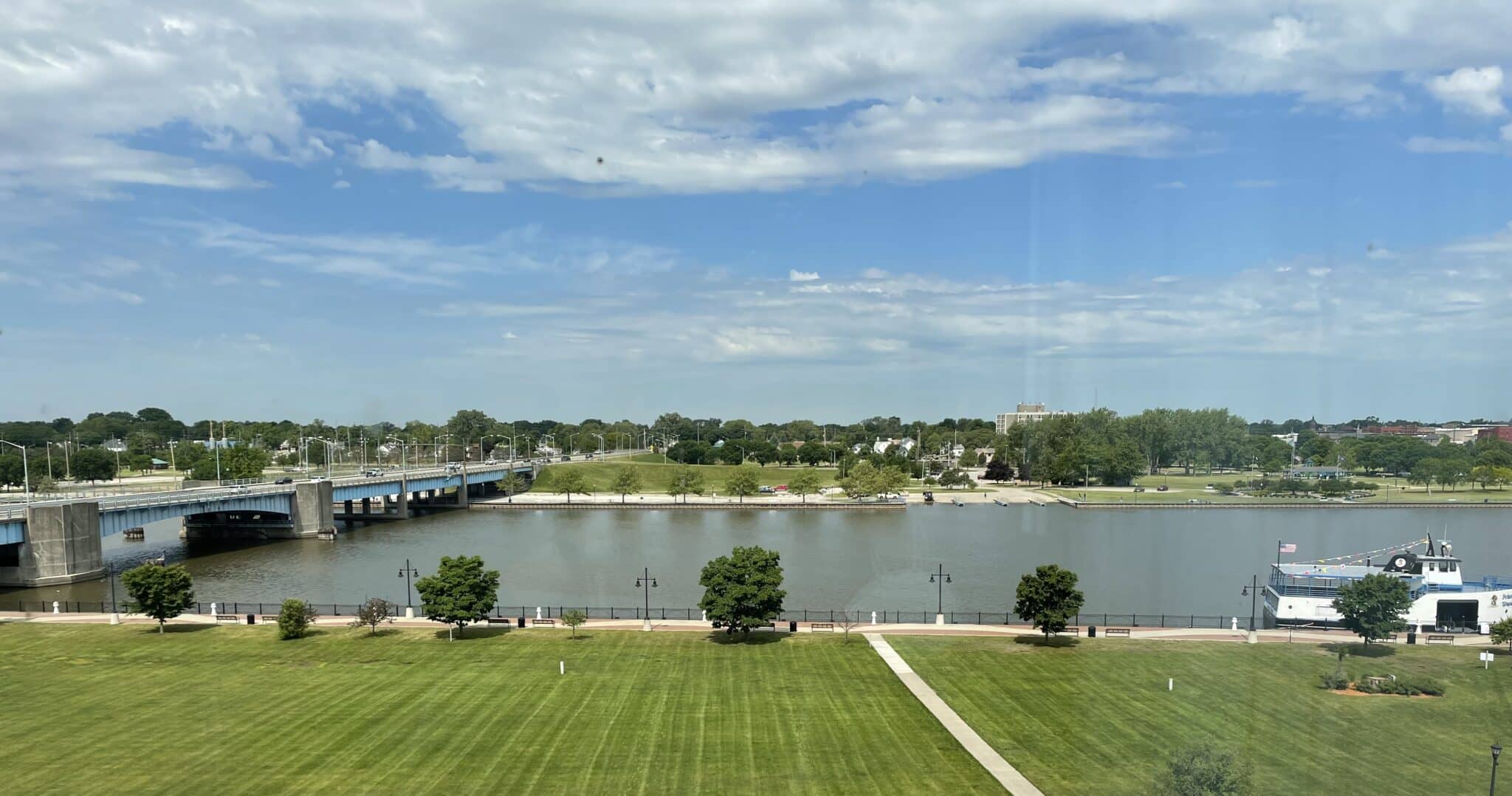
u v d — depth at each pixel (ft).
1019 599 207.62
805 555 400.26
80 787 125.18
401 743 141.90
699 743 141.49
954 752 135.85
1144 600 294.25
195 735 145.18
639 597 308.81
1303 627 245.04
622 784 126.00
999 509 563.89
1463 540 369.91
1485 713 118.01
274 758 135.44
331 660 192.85
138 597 222.28
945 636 216.95
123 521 361.92
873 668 185.47
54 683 174.91
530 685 172.65
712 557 399.44
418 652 200.44
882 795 121.19
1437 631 225.15
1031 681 172.96
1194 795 98.32
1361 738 108.58
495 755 136.67
